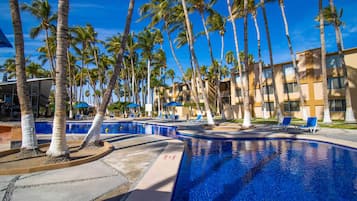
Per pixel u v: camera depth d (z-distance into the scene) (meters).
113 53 39.66
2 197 3.99
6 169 5.50
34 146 7.33
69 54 34.88
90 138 8.87
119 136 12.93
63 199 3.92
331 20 22.17
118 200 3.89
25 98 7.32
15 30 7.05
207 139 12.75
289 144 10.73
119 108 39.41
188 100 46.78
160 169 5.75
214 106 41.75
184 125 21.16
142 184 4.61
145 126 23.89
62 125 6.64
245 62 16.17
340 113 24.39
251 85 32.88
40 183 4.78
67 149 6.71
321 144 10.54
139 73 49.34
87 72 44.50
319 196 4.60
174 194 4.66
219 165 7.08
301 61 27.67
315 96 26.19
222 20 28.00
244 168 6.73
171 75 53.84
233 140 12.21
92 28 34.88
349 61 23.77
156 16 23.55
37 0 26.98
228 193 4.84
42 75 44.50
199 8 23.48
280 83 29.75
